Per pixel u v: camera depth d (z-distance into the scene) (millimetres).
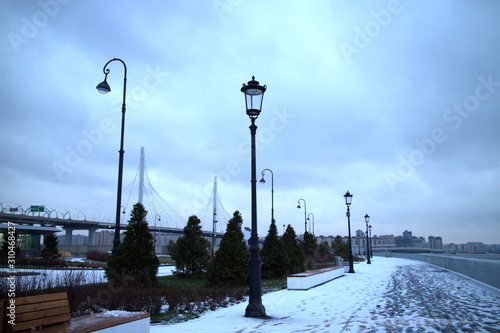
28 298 5293
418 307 10961
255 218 10648
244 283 17750
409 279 21000
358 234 110438
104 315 6633
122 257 13688
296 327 8391
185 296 12195
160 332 7984
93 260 38781
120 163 14898
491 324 8336
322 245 50906
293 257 26234
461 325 8242
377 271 29094
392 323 8586
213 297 12797
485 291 14891
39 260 26734
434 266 35719
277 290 16625
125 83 15766
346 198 29219
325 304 12109
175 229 83812
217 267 17531
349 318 9414
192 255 21859
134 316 6547
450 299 12594
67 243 77250
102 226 80875
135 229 14352
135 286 12375
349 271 27891
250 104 11016
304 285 16594
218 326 8633
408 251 133625
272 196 27891
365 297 13641
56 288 10102
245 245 18562
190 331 8070
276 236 23828
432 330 7762
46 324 5477
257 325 8727
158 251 65500
